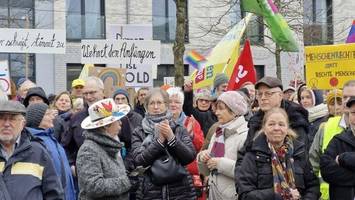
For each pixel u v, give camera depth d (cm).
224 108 700
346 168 618
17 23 2803
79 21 2919
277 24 1135
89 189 625
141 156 705
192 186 720
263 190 591
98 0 2948
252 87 955
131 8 2952
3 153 559
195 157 726
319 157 687
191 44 2939
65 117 889
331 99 838
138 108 1023
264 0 1128
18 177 550
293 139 612
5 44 1253
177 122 786
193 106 1036
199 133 842
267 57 3005
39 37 1267
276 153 598
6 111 549
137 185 707
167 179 698
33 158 561
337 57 836
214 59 1205
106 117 642
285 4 2464
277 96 656
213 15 2939
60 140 870
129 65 1248
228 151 691
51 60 2848
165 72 2986
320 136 696
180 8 1344
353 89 679
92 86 819
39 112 706
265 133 604
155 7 2988
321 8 3089
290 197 586
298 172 602
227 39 1209
